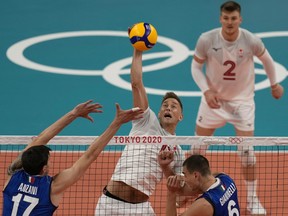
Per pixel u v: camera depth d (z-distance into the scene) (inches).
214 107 1477.6
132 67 1093.8
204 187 950.4
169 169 1048.2
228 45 1483.8
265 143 1120.8
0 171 1493.6
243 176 1437.0
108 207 1089.4
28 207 906.7
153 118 1115.9
